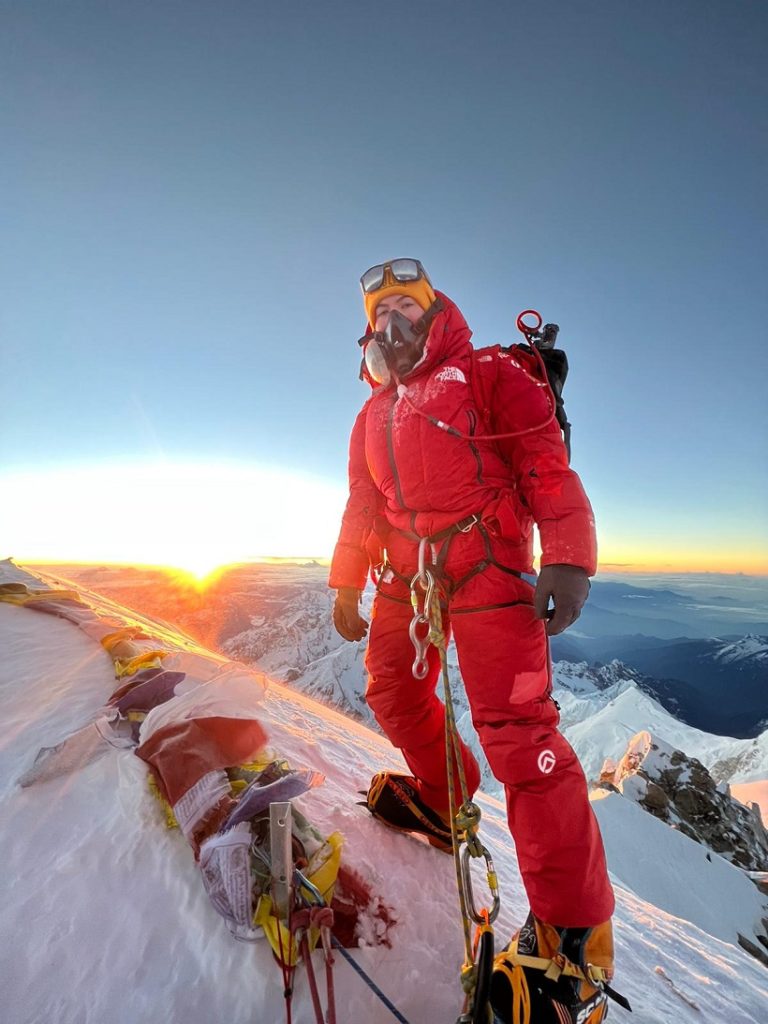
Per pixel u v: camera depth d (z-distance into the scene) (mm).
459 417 1925
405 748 2207
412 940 1809
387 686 2131
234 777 2105
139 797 2176
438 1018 1590
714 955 2953
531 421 1882
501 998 1437
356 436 2387
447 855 2312
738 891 18547
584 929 1581
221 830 1815
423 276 2152
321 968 1631
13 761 2605
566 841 1629
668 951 2740
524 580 1883
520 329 2141
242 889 1660
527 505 1915
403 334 2045
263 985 1546
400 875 2084
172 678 2936
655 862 18594
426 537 1946
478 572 1855
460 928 1935
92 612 5379
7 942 1628
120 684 3408
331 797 2549
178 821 1961
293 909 1602
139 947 1627
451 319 2152
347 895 1880
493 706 1786
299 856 1790
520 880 2760
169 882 1830
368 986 1617
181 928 1684
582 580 1706
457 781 2230
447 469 1903
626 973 2234
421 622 1999
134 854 1937
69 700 3262
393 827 2355
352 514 2312
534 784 1702
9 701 3283
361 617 2291
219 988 1532
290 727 3715
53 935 1656
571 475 1817
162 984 1534
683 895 17469
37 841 2014
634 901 3596
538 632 1848
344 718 6855
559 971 1509
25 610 5344
